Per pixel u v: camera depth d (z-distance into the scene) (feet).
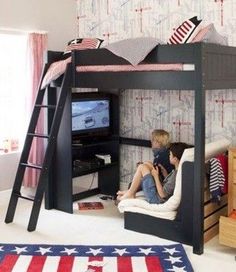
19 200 15.44
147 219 12.01
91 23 16.74
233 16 13.09
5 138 15.61
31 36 15.07
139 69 11.30
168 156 13.67
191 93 14.37
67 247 11.05
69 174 13.94
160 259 10.28
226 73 11.34
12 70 15.67
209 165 11.29
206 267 9.96
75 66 12.84
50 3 15.93
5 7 14.43
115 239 11.65
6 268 9.84
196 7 13.87
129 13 15.60
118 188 16.26
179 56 10.50
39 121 15.30
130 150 16.21
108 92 16.05
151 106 15.44
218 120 13.84
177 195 11.36
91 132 15.40
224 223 10.62
